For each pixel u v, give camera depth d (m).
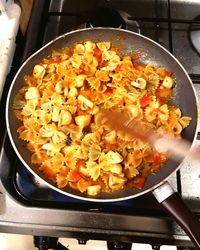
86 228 0.38
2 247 0.48
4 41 0.45
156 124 0.43
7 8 0.46
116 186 0.39
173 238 0.37
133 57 0.49
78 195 0.39
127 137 0.43
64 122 0.42
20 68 0.44
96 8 0.53
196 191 0.41
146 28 0.53
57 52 0.47
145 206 0.40
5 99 0.46
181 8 0.55
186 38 0.52
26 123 0.43
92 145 0.42
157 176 0.40
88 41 0.47
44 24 0.51
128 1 0.56
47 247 0.42
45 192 0.41
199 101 0.46
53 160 0.41
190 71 0.49
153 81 0.46
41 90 0.45
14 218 0.38
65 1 0.56
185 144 0.41
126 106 0.45
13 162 0.42
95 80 0.45
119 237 0.38
